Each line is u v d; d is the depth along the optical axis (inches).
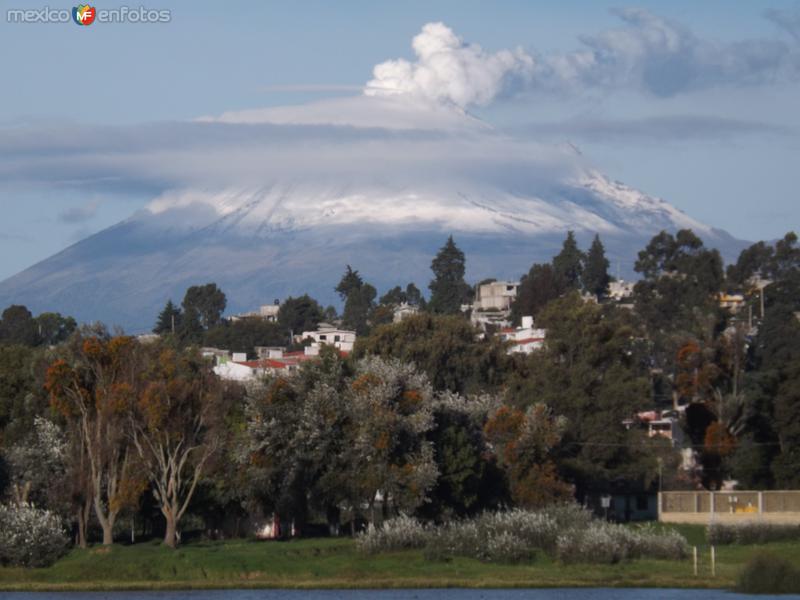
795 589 6294.3
